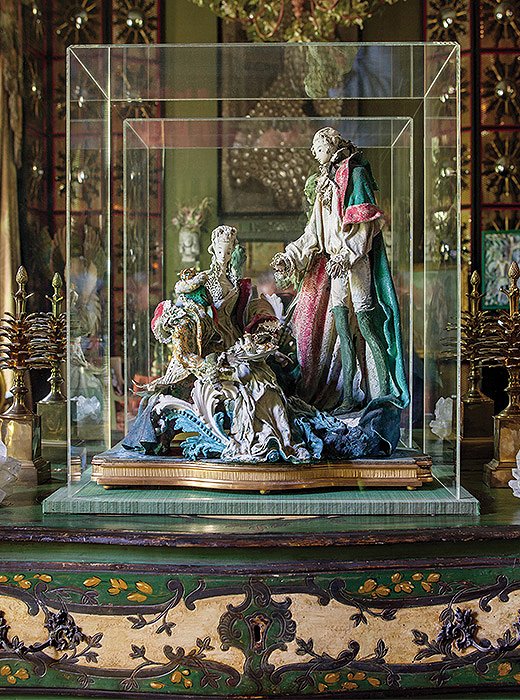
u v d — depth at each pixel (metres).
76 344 1.81
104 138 1.94
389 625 1.60
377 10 2.82
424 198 1.97
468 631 1.61
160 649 1.60
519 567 1.62
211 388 1.82
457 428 1.73
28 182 2.82
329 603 1.59
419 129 1.96
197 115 2.00
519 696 1.63
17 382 2.06
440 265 1.85
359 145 2.04
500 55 2.87
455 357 1.74
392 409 1.83
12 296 2.75
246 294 2.01
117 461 1.81
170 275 2.12
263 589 1.58
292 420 1.80
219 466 1.76
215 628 1.59
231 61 1.86
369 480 1.79
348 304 1.90
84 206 1.86
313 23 2.80
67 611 1.62
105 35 2.87
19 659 1.63
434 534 1.59
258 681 1.59
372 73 1.88
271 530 1.60
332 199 1.92
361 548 1.60
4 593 1.63
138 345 2.11
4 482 1.86
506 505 1.80
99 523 1.66
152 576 1.60
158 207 2.11
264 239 2.11
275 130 2.07
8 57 2.73
